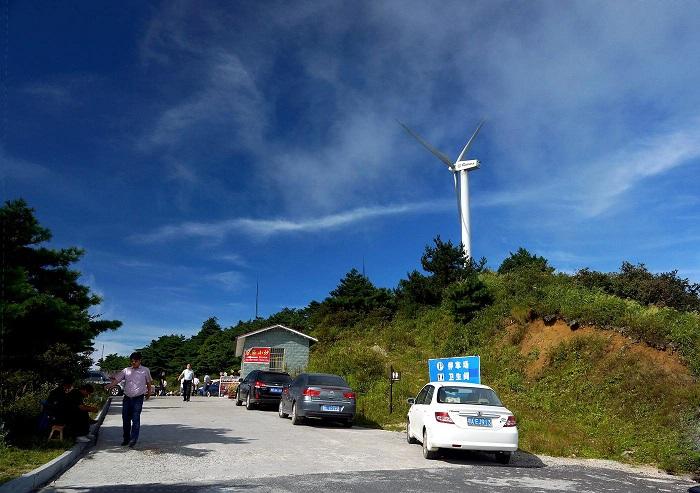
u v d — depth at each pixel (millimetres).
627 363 15430
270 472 7711
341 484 6980
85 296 11352
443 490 6816
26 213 9727
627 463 10234
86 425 10094
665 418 12266
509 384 18016
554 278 26172
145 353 72188
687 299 22344
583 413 14164
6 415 8867
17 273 9156
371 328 35438
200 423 14086
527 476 8180
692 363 14352
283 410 16625
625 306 18875
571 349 17656
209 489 6430
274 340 31688
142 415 15984
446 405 9562
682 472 9391
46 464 7203
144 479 6961
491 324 23875
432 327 28828
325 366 24906
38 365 10156
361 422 15930
